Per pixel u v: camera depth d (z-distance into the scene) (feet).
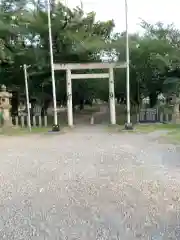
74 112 75.25
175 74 53.31
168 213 13.21
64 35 52.49
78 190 16.44
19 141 35.35
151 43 51.42
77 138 36.68
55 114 44.21
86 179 18.54
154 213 13.24
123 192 15.96
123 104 75.31
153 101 60.49
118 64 46.44
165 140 32.89
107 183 17.62
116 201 14.69
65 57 54.34
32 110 60.59
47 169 21.34
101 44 51.90
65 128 46.80
